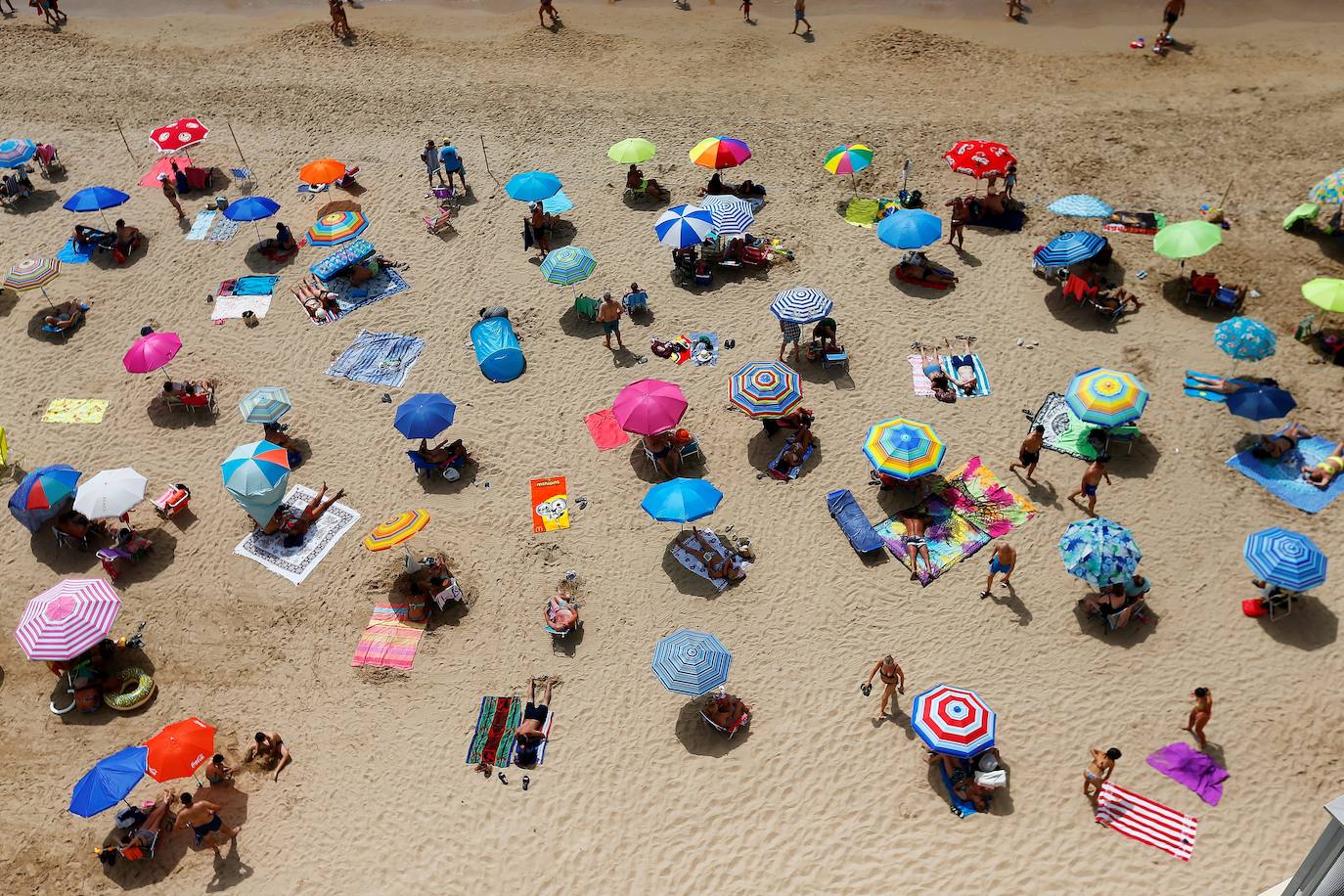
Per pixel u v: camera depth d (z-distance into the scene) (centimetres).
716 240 2880
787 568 2119
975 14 4184
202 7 4531
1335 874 1317
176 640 2070
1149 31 3975
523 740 1834
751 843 1695
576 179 3266
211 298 2872
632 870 1675
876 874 1638
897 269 2825
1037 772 1745
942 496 2223
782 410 2255
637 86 3772
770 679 1930
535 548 2200
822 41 4025
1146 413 2366
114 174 3372
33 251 3059
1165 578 2027
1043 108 3506
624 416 2242
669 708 1902
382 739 1884
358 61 4012
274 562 2205
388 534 2166
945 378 2469
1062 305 2673
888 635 1984
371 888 1675
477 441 2445
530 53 4025
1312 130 3291
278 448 2230
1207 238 2498
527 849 1712
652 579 2122
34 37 4269
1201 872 1595
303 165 3375
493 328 2645
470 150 3428
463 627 2064
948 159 2931
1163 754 1747
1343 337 2470
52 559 2238
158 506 2289
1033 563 2077
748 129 3472
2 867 1725
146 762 1702
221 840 1733
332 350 2706
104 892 1689
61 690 1975
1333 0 4103
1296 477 2183
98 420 2548
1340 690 1819
